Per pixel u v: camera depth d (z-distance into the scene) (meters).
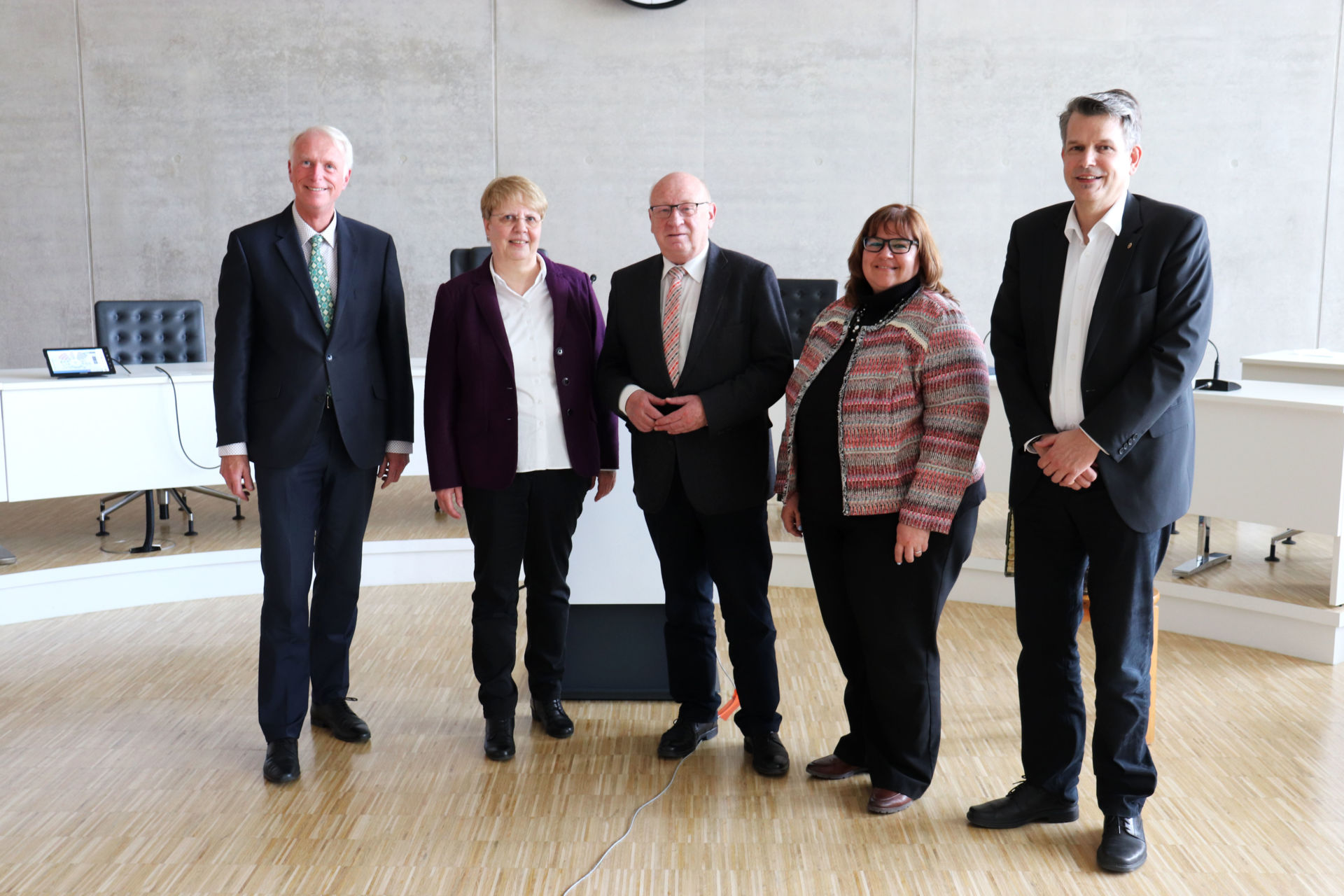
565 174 7.30
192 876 2.39
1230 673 3.69
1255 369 5.25
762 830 2.60
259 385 2.93
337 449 3.03
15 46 7.21
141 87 7.26
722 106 7.21
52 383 4.24
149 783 2.87
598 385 2.93
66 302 7.41
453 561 4.96
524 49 7.22
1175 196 7.06
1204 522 4.33
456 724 3.29
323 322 2.95
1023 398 2.46
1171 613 4.16
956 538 2.56
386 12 7.20
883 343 2.53
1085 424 2.30
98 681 3.66
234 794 2.80
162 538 4.97
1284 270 7.05
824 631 4.21
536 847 2.53
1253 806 2.73
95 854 2.49
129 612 4.48
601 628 3.56
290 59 7.23
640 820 2.66
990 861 2.45
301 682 2.98
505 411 2.92
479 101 7.27
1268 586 4.08
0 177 7.30
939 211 7.20
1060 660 2.55
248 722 3.31
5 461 4.20
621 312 2.89
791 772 2.93
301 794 2.80
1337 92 6.88
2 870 2.41
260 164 7.32
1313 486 3.77
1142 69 6.98
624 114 7.25
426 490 6.07
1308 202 6.98
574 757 3.04
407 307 7.41
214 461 4.61
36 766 2.98
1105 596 2.40
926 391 2.50
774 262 7.32
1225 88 6.95
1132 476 2.33
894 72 7.12
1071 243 2.42
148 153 7.31
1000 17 7.04
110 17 7.21
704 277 2.78
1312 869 2.42
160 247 7.38
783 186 7.26
